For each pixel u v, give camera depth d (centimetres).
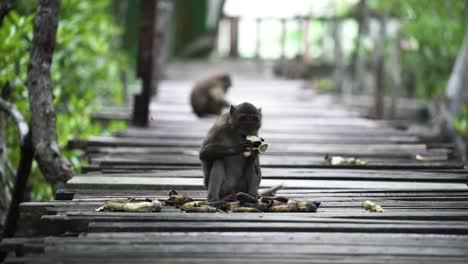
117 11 3406
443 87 2381
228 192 816
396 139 1472
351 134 1563
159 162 1131
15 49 1274
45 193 1338
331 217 771
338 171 1084
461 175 1055
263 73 3738
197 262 613
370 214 782
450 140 1647
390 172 1079
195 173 1055
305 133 1575
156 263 607
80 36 1836
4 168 1152
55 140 1052
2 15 1210
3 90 1241
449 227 726
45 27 1046
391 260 627
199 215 762
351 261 622
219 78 1950
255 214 772
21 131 1057
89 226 711
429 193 934
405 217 775
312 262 618
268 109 2141
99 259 618
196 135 1486
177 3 4262
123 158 1183
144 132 1529
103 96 2234
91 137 1407
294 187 966
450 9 2234
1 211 1127
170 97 2472
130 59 3553
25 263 606
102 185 947
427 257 637
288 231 723
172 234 701
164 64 3316
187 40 4316
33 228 824
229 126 795
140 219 744
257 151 771
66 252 636
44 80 1055
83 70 1917
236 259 623
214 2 4119
